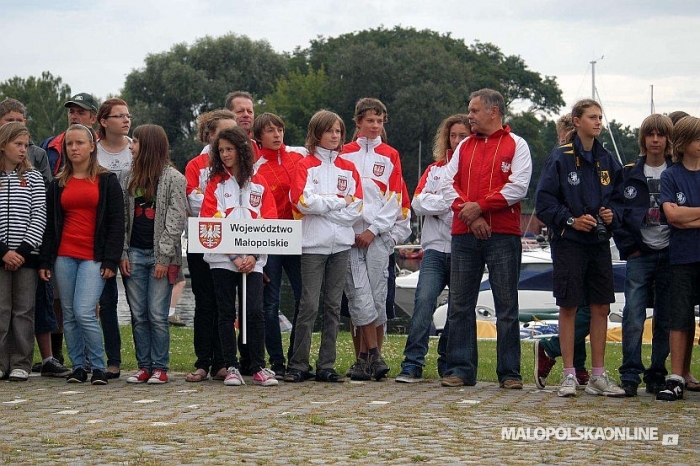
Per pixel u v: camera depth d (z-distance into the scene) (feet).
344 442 23.75
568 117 35.19
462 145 33.65
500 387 33.22
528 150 32.65
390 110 249.34
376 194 35.32
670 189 31.09
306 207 33.42
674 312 30.89
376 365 35.04
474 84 267.59
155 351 34.06
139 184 33.96
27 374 34.65
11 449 22.85
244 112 37.09
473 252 33.24
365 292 35.06
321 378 34.45
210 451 22.63
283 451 22.70
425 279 35.04
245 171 33.55
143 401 29.78
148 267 34.27
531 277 66.44
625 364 32.04
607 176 31.60
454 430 25.23
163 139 34.22
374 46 262.06
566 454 22.49
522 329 57.72
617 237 32.14
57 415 27.35
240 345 35.96
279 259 35.27
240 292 35.45
